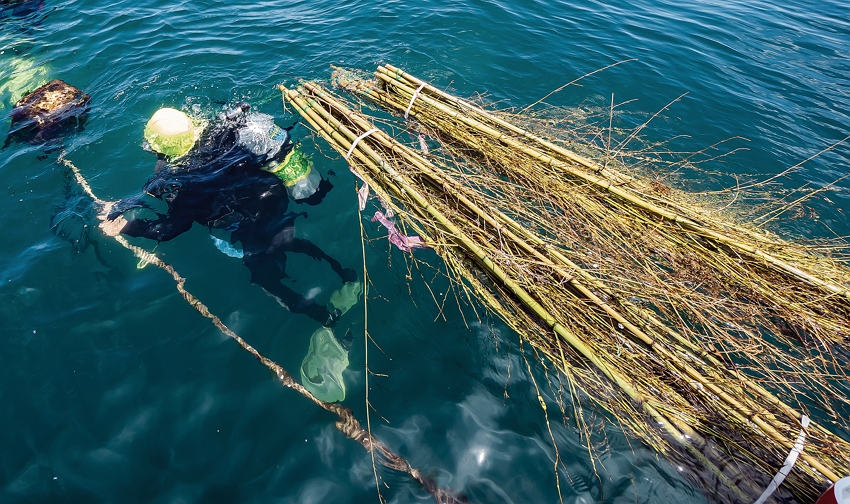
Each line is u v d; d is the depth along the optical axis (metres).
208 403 3.12
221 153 4.31
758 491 2.59
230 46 6.44
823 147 5.25
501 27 7.03
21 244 4.00
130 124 5.18
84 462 2.84
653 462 2.83
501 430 3.01
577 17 7.51
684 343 2.92
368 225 4.27
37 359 3.30
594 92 5.93
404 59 6.25
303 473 2.83
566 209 3.48
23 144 4.96
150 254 3.99
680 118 5.58
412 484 2.80
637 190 3.52
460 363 3.34
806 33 7.57
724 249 3.23
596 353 2.96
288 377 3.25
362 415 3.07
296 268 3.91
